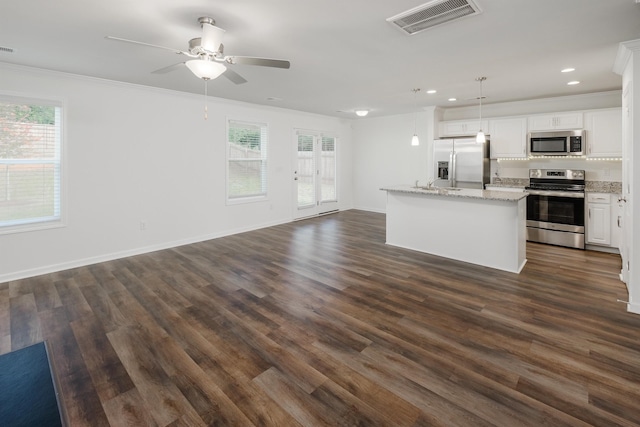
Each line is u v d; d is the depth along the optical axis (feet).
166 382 6.68
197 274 12.83
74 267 13.67
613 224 15.15
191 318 9.33
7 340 8.22
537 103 18.22
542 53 10.65
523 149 18.07
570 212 16.11
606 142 15.72
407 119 24.30
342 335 8.39
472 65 11.93
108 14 7.84
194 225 17.71
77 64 11.72
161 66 11.93
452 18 8.11
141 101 15.31
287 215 22.86
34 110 12.59
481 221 13.66
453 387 6.45
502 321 9.00
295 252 15.74
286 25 8.47
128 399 6.22
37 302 10.37
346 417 5.75
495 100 18.57
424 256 15.01
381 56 10.90
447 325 8.83
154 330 8.70
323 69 12.37
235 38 9.34
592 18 8.16
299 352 7.68
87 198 13.96
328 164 26.12
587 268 13.20
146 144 15.61
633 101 9.17
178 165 16.85
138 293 11.04
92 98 13.83
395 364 7.20
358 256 15.03
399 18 8.10
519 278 12.19
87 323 9.06
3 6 7.42
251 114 20.02
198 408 5.98
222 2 7.28
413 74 13.06
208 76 8.50
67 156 13.29
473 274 12.64
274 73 12.92
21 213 12.59
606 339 8.05
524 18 8.14
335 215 25.53
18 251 12.42
